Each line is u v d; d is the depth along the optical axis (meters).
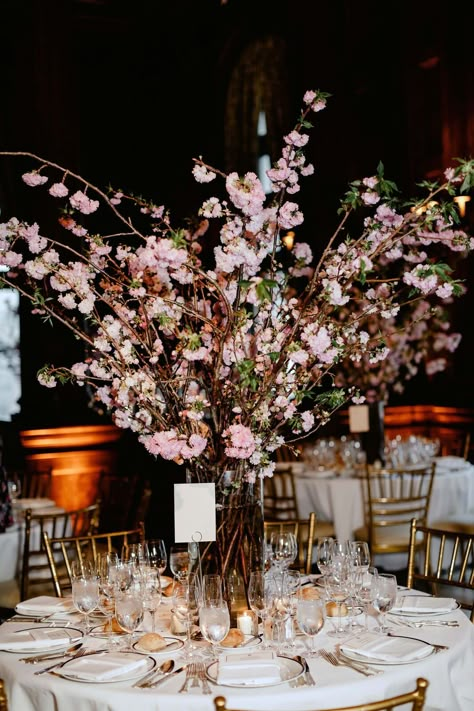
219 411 2.52
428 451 6.48
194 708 2.06
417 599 2.80
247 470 2.53
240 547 2.53
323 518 5.96
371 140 9.84
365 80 9.80
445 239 2.61
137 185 11.89
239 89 11.03
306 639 2.49
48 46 9.77
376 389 7.83
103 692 2.13
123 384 2.42
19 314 9.88
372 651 2.30
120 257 2.64
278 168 2.53
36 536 4.85
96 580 2.53
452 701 2.29
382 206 2.52
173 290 2.66
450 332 8.79
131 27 11.47
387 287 2.65
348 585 2.63
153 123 11.84
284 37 10.41
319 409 2.60
